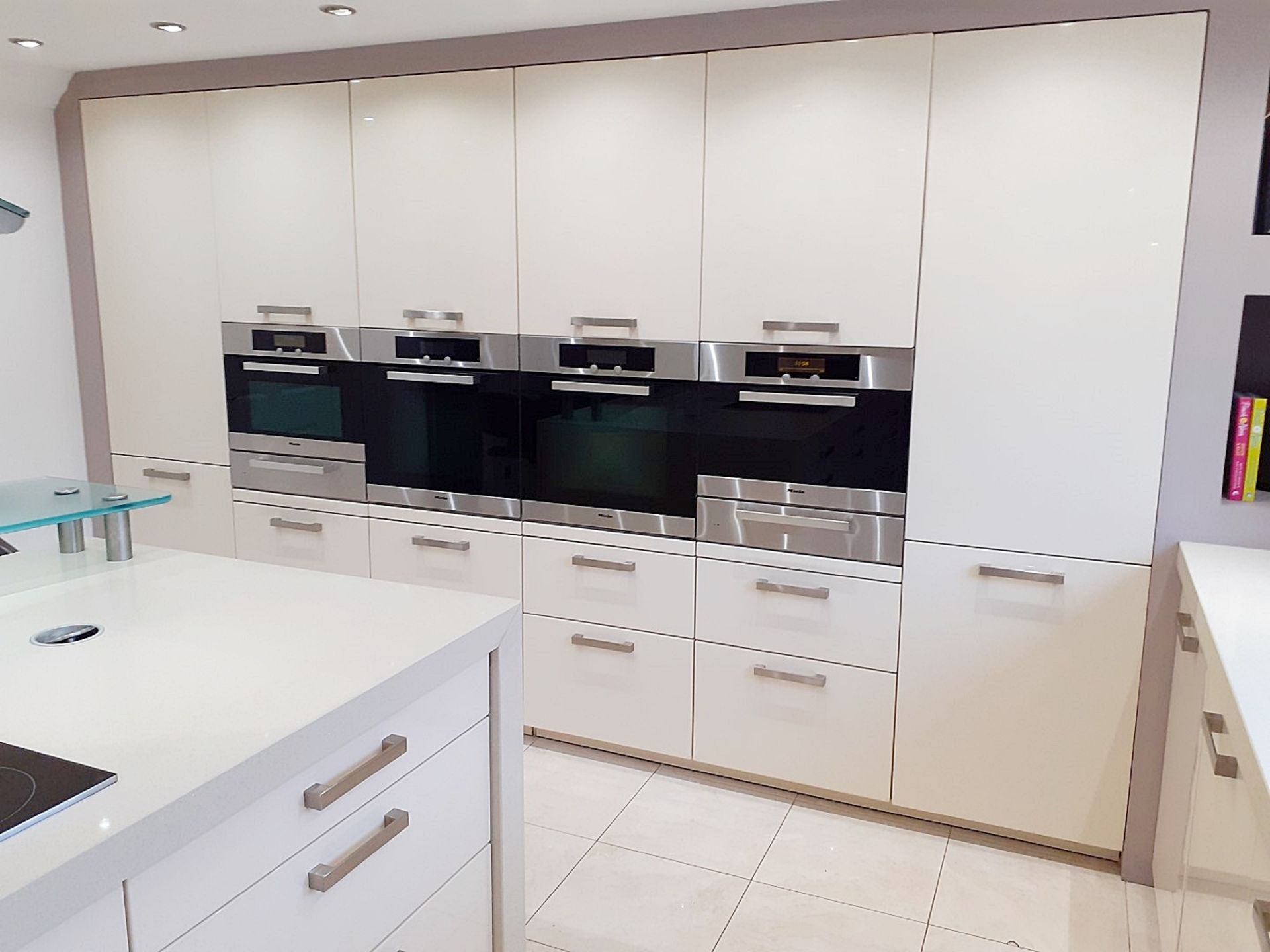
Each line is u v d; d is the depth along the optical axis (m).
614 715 3.07
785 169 2.56
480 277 2.99
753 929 2.32
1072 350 2.36
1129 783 2.48
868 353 2.56
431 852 1.64
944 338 2.47
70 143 3.51
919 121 2.41
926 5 2.36
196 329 3.46
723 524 2.81
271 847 1.29
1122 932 2.32
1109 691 2.47
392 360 3.16
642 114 2.70
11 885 0.94
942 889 2.48
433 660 1.57
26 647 1.58
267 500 3.48
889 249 2.49
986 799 2.65
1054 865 2.59
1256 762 1.27
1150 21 2.18
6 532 1.78
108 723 1.30
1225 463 2.37
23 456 3.57
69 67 3.34
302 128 3.14
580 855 2.62
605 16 2.62
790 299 2.62
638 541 2.93
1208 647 1.74
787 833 2.73
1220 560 2.19
